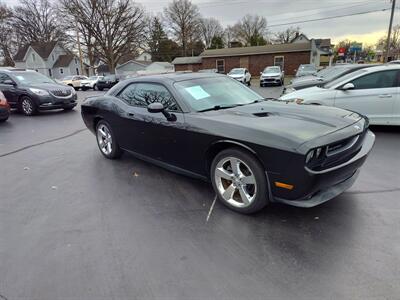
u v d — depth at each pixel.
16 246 2.59
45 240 2.66
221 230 2.71
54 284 2.12
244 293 1.97
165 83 3.64
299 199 2.56
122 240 2.62
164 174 4.16
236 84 4.18
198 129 3.10
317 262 2.24
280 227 2.71
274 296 1.94
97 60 48.25
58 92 10.19
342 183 2.88
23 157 5.26
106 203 3.34
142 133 3.94
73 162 4.88
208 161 3.21
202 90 3.66
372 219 2.79
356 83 6.04
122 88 4.45
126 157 5.03
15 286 2.11
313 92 6.48
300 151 2.38
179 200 3.34
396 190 3.39
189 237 2.63
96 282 2.12
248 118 2.99
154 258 2.36
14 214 3.17
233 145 2.87
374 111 5.96
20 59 51.72
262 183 2.69
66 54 50.19
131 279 2.14
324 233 2.59
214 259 2.32
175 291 2.02
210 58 36.75
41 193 3.68
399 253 2.30
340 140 2.54
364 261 2.22
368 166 4.20
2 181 4.13
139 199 3.41
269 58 33.84
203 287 2.04
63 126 8.04
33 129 7.73
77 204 3.35
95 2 36.88
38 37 52.69
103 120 4.78
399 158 4.52
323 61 43.19
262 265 2.23
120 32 39.44
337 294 1.93
